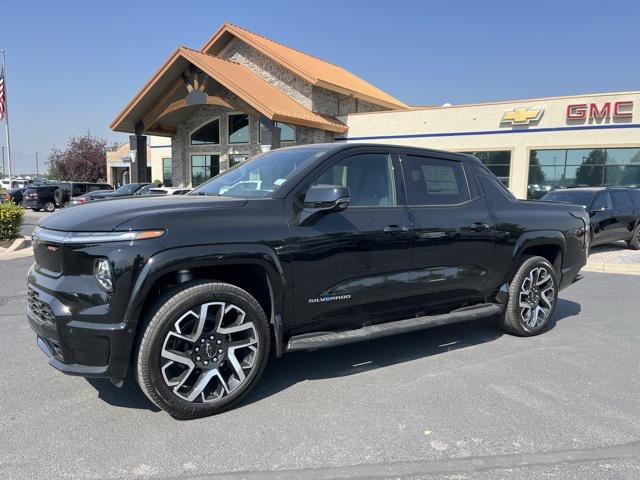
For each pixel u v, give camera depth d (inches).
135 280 123.1
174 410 130.6
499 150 919.0
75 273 126.3
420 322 173.3
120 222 126.0
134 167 1128.2
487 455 117.9
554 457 117.2
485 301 200.7
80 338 123.8
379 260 161.9
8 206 488.1
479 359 183.0
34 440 123.0
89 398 147.3
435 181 184.9
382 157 172.6
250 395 150.1
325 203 144.3
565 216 223.9
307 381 161.3
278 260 142.0
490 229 191.5
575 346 199.0
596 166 845.8
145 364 126.0
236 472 110.5
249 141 1160.2
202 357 134.4
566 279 225.3
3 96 1165.7
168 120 1188.5
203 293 131.8
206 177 1226.6
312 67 1132.5
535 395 151.4
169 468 111.6
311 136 1024.2
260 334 142.3
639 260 435.8
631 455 118.3
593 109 835.4
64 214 140.1
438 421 134.3
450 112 954.1
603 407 143.6
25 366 172.1
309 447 121.0
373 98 1133.7
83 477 108.0
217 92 970.1
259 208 143.5
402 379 163.3
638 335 215.0
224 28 1087.0
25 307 253.4
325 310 154.3
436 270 177.5
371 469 112.1
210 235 132.3
